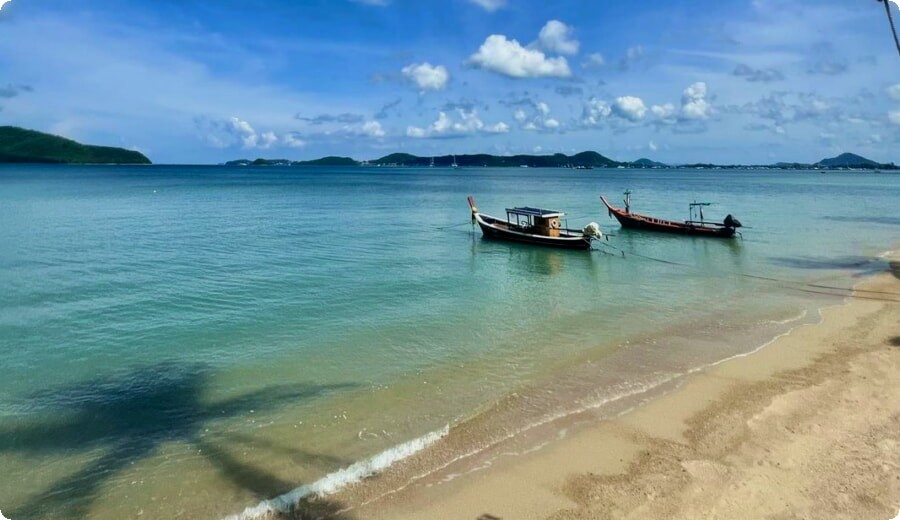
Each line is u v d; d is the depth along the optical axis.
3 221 44.06
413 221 49.03
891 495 8.30
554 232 35.78
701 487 8.75
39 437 10.93
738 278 25.27
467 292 22.78
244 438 10.78
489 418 11.37
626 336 16.62
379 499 8.72
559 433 10.67
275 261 28.95
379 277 25.50
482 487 8.95
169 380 13.71
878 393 11.84
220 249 32.31
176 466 9.84
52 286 22.86
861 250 32.53
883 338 15.69
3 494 9.05
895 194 86.00
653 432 10.63
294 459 9.98
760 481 8.83
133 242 34.38
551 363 14.46
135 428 11.27
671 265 29.05
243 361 14.89
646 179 166.25
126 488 9.20
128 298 21.17
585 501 8.54
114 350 15.80
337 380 13.55
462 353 15.35
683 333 16.83
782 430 10.45
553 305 20.59
